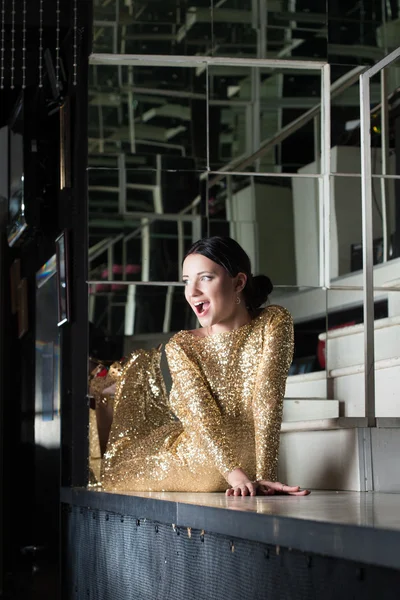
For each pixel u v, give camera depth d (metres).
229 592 1.88
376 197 4.34
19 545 5.61
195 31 4.29
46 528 4.77
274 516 1.66
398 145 4.36
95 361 4.07
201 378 2.91
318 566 1.50
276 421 2.76
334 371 4.09
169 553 2.29
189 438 3.08
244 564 1.80
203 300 2.95
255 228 4.32
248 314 3.02
